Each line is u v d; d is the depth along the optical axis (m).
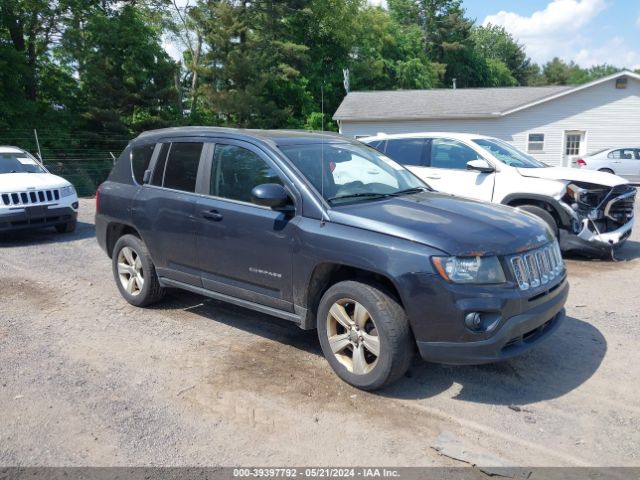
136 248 5.64
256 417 3.64
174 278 5.32
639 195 16.31
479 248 3.67
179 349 4.75
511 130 27.44
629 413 3.68
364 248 3.82
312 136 5.13
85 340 4.95
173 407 3.77
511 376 4.21
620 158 21.03
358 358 3.96
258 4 36.78
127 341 4.93
